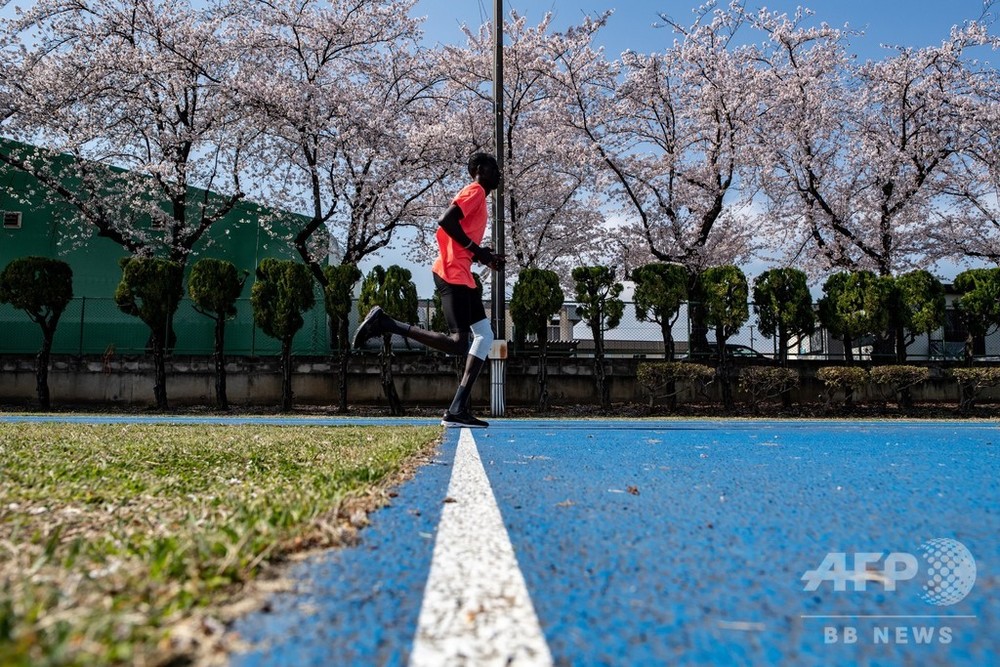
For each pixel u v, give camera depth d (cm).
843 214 1617
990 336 1475
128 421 736
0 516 166
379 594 108
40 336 1436
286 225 1595
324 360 1323
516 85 1605
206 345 1467
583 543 144
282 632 91
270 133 1462
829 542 145
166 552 125
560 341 1494
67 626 83
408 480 238
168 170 1370
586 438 462
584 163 1555
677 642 91
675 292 1245
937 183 1623
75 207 1591
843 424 726
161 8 1448
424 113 1627
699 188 1638
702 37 1620
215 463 285
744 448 380
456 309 496
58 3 1388
